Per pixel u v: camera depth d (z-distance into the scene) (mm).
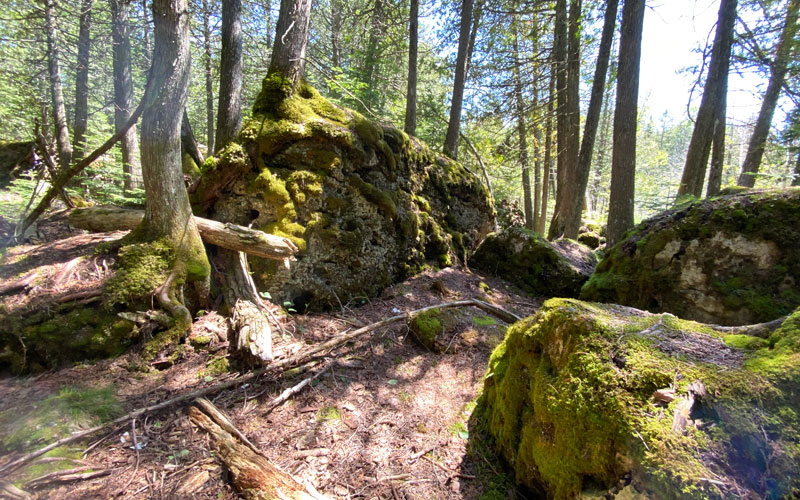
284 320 4172
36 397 2797
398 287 5828
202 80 14984
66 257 4055
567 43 10938
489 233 8867
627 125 7043
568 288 6742
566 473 1737
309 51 10781
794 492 1195
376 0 10281
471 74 12148
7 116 12617
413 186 6578
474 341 4113
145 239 3787
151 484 2146
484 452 2539
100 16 10992
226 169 4539
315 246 4770
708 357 1709
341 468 2408
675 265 4508
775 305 3859
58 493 2012
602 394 1681
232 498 2094
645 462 1412
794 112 9852
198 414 2721
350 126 5199
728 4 8250
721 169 9023
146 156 3643
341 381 3342
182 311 3588
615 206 7215
